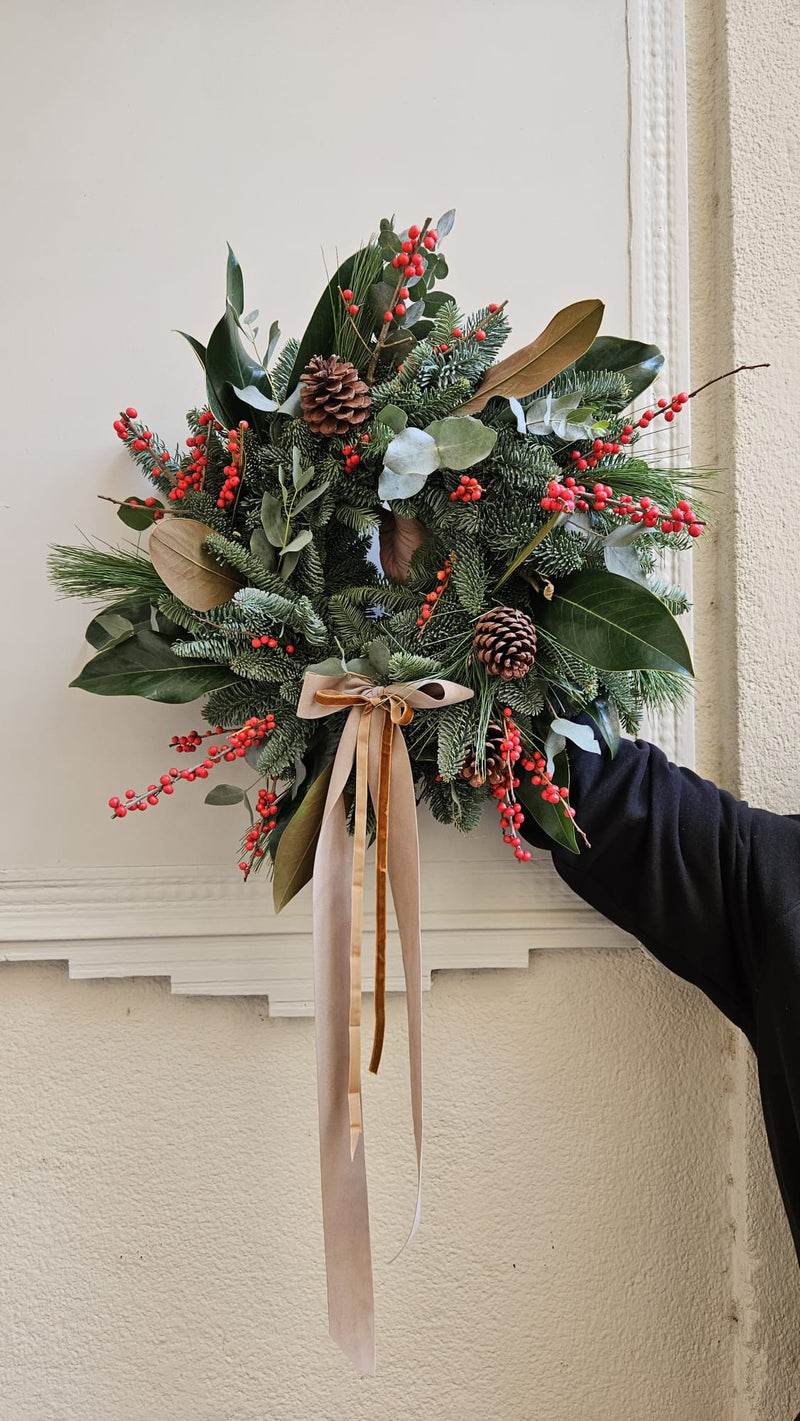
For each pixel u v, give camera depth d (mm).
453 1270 880
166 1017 891
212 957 882
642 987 917
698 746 946
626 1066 909
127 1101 882
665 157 956
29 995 890
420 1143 709
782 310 951
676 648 667
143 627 774
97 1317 862
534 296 937
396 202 935
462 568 720
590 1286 886
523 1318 879
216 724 789
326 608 760
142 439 802
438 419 720
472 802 780
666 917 804
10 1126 875
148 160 929
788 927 755
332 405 691
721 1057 917
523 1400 871
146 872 884
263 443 766
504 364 733
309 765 787
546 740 760
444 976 908
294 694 743
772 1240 879
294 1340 864
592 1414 874
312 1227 875
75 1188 872
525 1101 900
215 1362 860
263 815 765
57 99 929
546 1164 895
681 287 948
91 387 911
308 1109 885
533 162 946
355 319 730
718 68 978
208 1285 868
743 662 929
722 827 793
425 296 771
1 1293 861
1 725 892
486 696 722
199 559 723
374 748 731
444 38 949
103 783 891
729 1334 888
